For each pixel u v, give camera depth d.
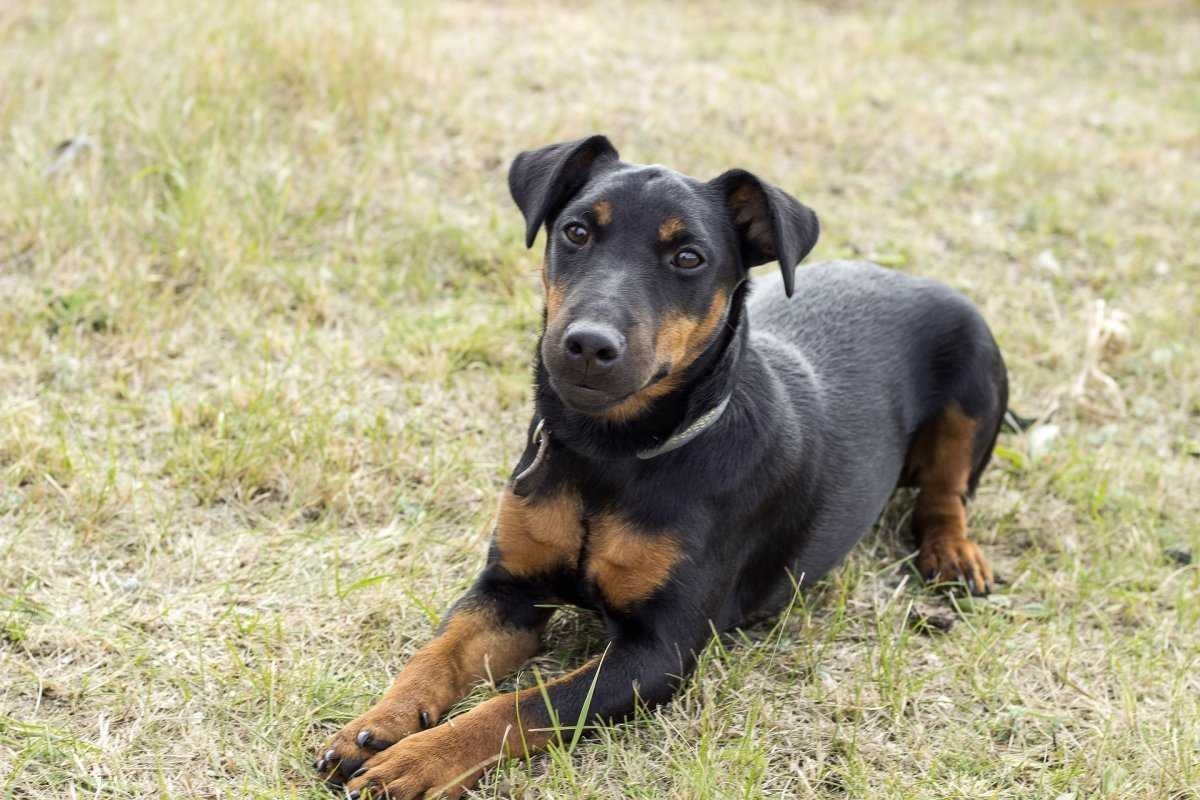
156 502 1.58
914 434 1.66
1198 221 2.25
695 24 2.94
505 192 2.09
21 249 1.86
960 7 3.27
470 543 1.57
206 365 1.75
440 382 1.77
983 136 2.47
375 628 1.48
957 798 1.37
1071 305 2.03
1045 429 1.76
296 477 1.62
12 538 1.53
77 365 1.72
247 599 1.50
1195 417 1.87
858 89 2.56
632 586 1.41
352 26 2.37
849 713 1.44
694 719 1.41
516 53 2.55
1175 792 1.38
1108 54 3.07
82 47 2.28
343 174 2.04
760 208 1.44
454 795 1.32
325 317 1.84
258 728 1.37
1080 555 1.64
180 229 1.88
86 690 1.39
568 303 1.37
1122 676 1.48
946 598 1.59
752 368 1.48
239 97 2.11
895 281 1.69
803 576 1.54
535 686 1.41
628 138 2.25
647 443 1.41
